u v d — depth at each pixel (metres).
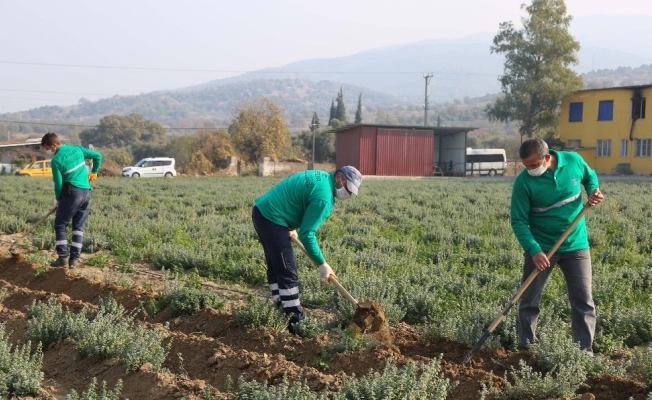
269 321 7.88
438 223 18.77
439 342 7.41
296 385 5.41
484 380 5.95
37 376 6.11
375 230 17.45
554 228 7.12
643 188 35.75
